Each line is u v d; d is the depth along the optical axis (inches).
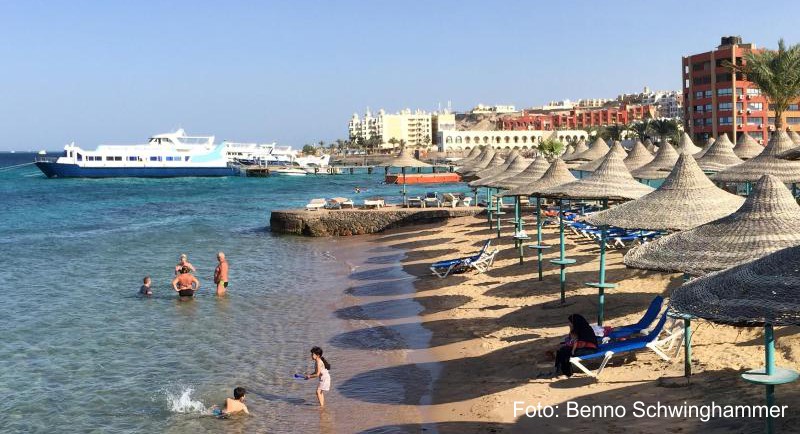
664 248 462.9
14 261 1365.7
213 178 4933.6
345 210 1801.2
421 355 665.6
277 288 1053.2
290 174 5398.6
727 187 1648.6
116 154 4670.3
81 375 643.5
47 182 4475.9
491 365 605.0
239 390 548.1
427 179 3986.2
